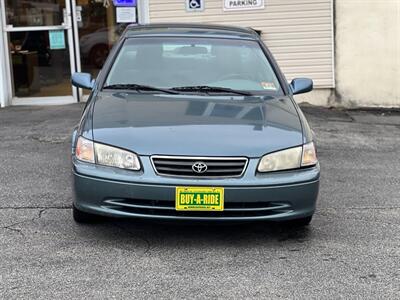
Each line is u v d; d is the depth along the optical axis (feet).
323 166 23.36
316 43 34.73
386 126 30.86
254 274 13.57
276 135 14.96
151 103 16.40
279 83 18.69
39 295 12.43
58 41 35.09
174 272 13.60
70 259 14.21
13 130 28.19
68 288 12.75
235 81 18.25
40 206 17.90
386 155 25.20
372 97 35.17
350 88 35.09
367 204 18.81
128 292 12.60
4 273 13.43
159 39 19.35
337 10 34.37
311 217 15.90
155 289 12.76
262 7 34.47
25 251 14.62
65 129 28.32
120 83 17.89
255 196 14.20
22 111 33.19
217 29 20.57
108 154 14.42
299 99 35.55
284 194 14.42
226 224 14.84
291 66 35.01
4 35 34.76
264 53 19.58
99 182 14.29
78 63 35.32
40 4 34.78
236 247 15.15
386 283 13.26
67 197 18.76
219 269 13.79
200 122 15.23
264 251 14.92
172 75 18.19
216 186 14.02
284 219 14.65
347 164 23.70
